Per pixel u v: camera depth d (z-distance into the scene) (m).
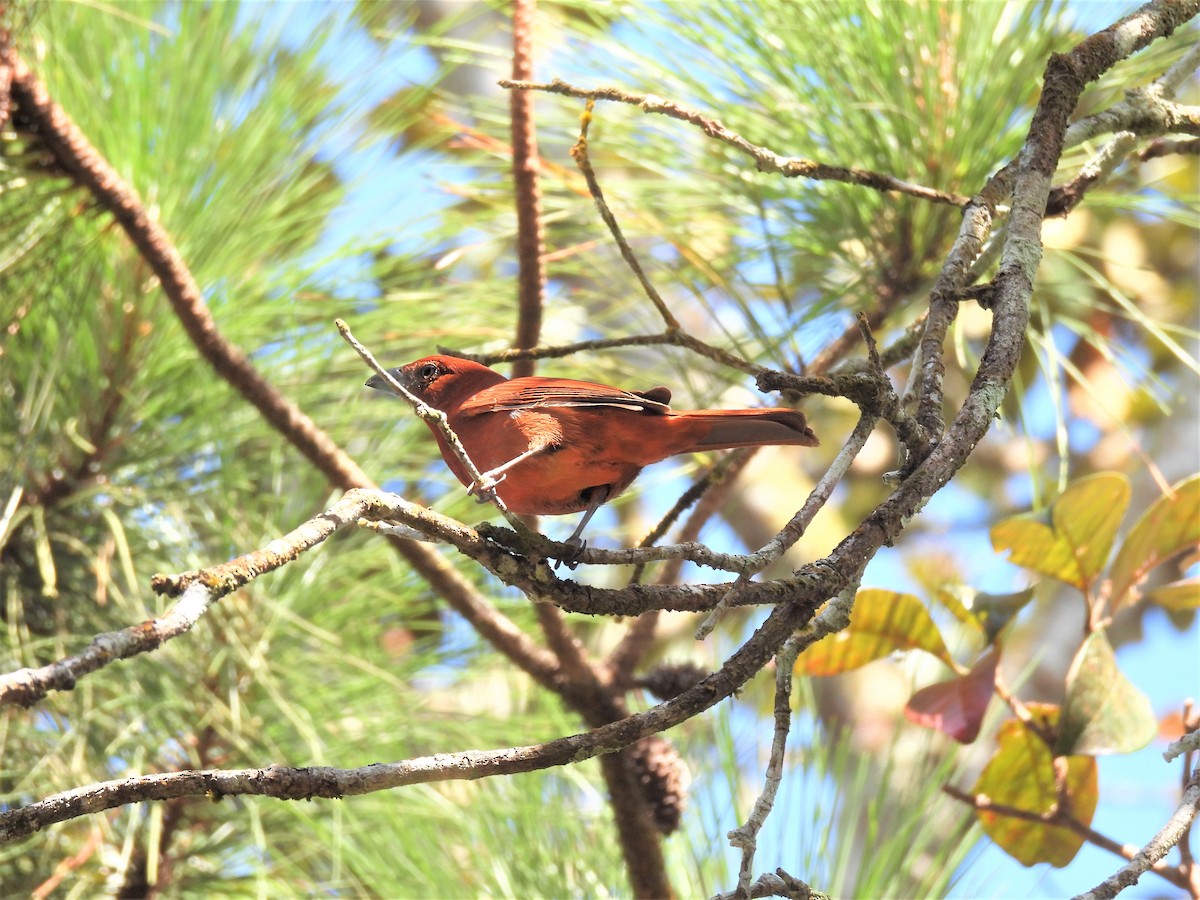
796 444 7.44
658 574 9.37
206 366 9.37
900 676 16.89
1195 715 7.33
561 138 9.48
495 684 10.57
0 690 4.01
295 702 9.16
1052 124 6.43
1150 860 5.28
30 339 9.22
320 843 9.16
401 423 9.92
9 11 8.42
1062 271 11.36
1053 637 16.72
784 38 8.80
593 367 10.20
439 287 10.11
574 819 9.42
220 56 9.52
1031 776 7.96
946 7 8.70
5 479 8.76
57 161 8.66
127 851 8.36
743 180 8.89
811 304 9.18
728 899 4.77
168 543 9.22
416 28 14.22
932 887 8.12
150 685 8.90
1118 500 7.69
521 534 5.48
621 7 8.96
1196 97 15.12
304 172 10.05
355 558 9.56
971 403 5.55
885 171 8.70
